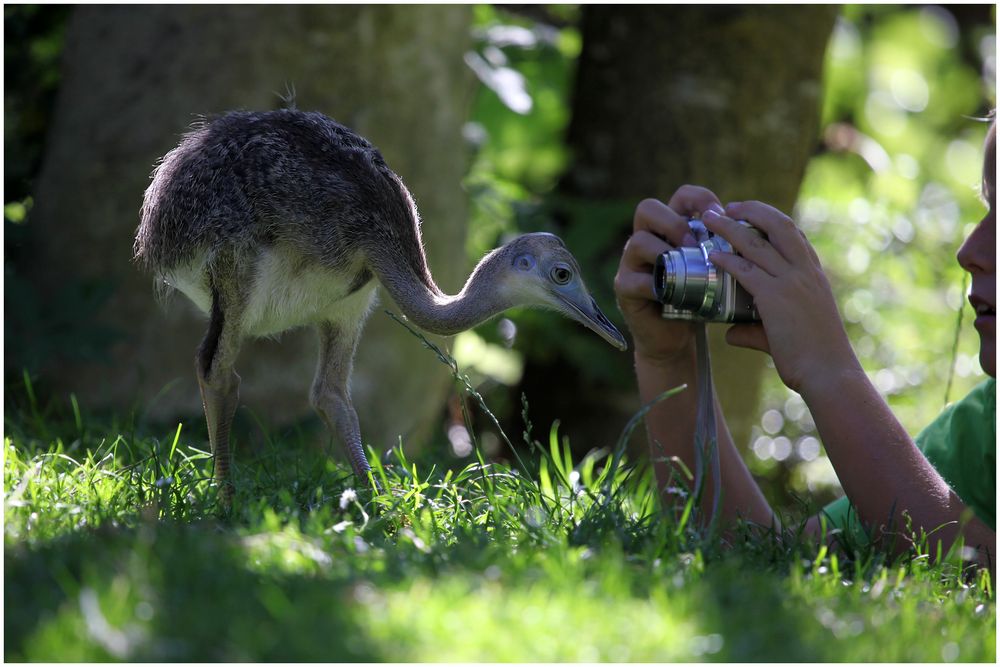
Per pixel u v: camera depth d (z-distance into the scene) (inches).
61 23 478.0
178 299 392.5
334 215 273.6
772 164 510.0
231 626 157.0
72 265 400.2
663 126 506.0
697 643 164.9
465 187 485.1
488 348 562.9
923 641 178.7
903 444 221.8
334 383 291.7
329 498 245.3
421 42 424.2
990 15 736.3
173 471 253.0
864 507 221.0
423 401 429.7
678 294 225.3
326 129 283.1
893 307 676.1
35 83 470.6
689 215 247.1
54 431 330.3
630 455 503.5
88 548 184.7
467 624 163.3
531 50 590.2
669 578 191.0
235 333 275.6
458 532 220.1
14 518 215.8
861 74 676.1
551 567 189.6
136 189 401.1
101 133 405.7
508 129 587.2
